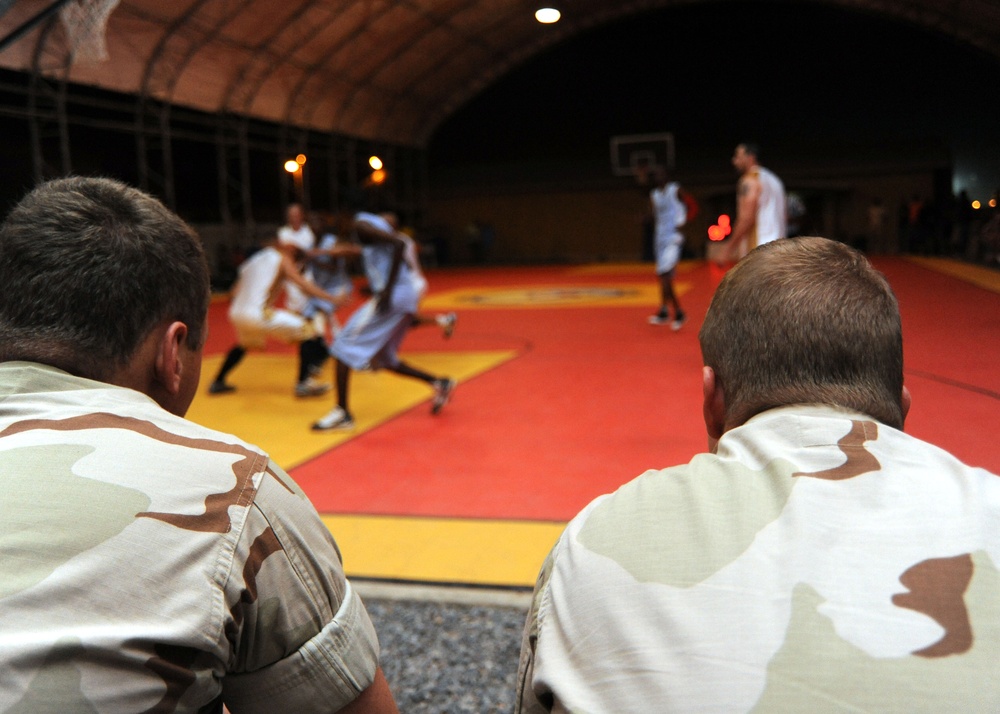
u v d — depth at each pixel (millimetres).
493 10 21422
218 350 8844
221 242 19625
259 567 825
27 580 697
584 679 648
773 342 821
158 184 17922
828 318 812
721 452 800
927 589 606
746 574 644
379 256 4664
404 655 2180
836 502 684
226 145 20641
